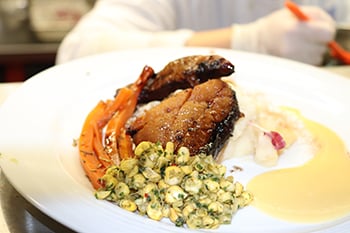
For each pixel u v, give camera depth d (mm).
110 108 453
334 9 945
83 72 514
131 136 419
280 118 466
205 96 413
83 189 346
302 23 720
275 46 730
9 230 349
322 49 731
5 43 1018
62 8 1160
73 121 448
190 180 342
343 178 412
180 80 452
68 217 312
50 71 501
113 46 756
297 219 361
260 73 549
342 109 507
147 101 468
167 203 337
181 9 900
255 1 906
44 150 388
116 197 340
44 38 1047
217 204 337
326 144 456
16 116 422
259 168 417
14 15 1119
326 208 374
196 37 753
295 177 409
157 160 353
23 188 331
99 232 304
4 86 525
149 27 829
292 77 545
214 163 373
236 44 740
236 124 421
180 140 388
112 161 396
